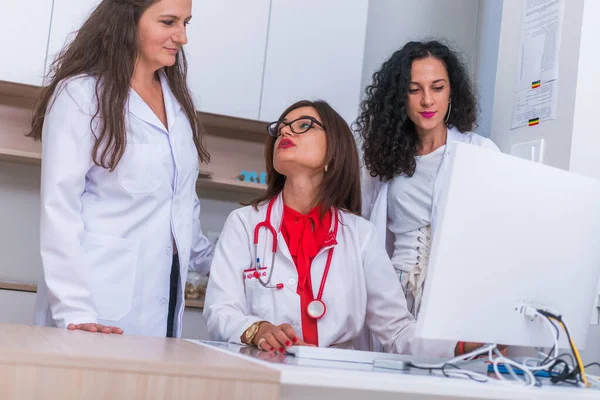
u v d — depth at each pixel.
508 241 1.17
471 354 1.21
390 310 1.69
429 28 3.62
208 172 3.24
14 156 3.08
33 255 3.28
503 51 2.50
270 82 3.27
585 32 2.13
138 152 1.86
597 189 1.31
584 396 1.04
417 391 0.96
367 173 2.35
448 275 1.10
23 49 2.99
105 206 1.82
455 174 1.09
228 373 0.88
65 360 0.83
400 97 2.21
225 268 1.69
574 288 1.30
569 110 2.14
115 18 1.84
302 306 1.63
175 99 2.04
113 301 1.78
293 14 3.29
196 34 3.18
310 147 1.67
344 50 3.34
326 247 1.66
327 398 0.96
